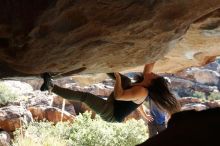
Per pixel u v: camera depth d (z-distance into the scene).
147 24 3.28
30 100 16.53
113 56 3.96
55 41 3.04
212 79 25.11
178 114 0.92
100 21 2.97
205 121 0.86
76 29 2.95
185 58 6.79
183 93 24.17
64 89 5.09
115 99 4.95
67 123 12.98
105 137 11.38
